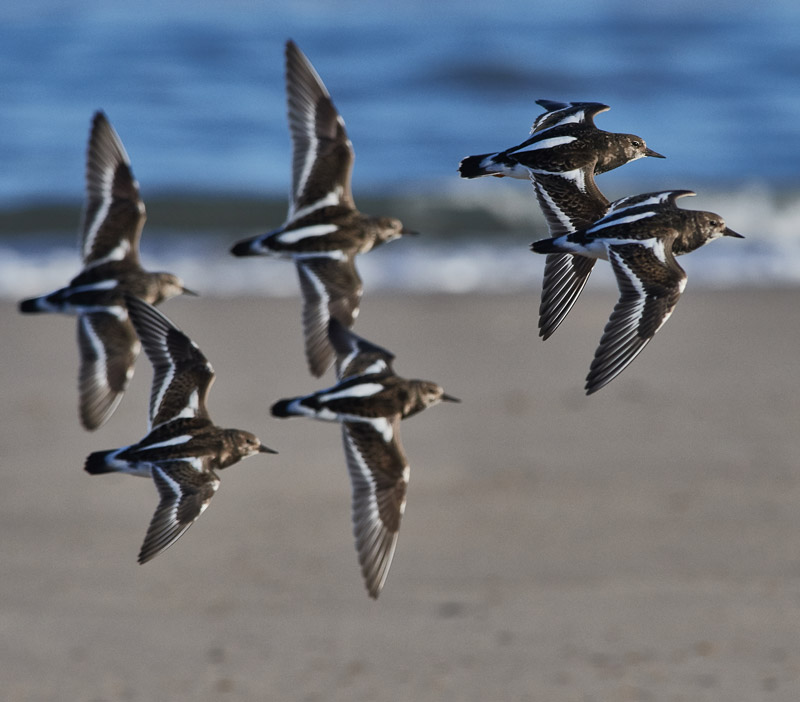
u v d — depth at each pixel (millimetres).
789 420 17188
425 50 44000
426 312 22406
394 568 13016
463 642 11672
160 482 9180
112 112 36031
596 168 9820
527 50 44594
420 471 15312
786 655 11469
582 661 11367
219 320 21703
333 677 11156
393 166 33031
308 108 11836
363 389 10148
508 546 13469
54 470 15289
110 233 12125
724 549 13406
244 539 13734
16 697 10922
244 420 16906
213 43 44250
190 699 10883
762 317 22391
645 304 8742
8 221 27562
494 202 29453
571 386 18609
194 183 30688
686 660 11375
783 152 34469
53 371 18922
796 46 45906
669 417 17250
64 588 12602
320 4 52562
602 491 14797
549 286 9422
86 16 47406
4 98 36719
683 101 39250
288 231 11523
